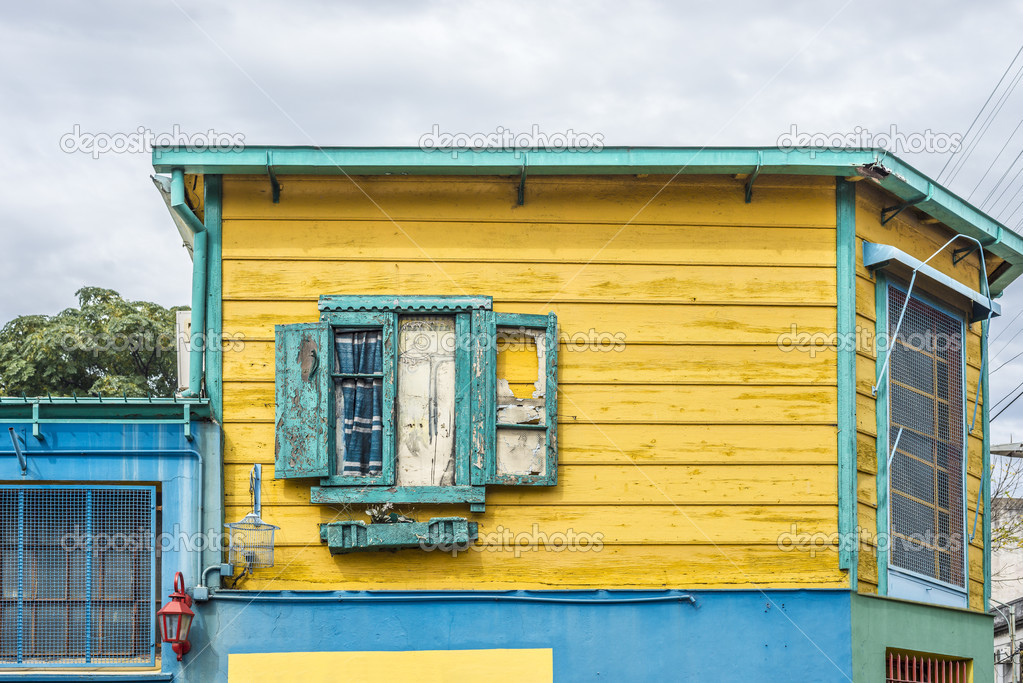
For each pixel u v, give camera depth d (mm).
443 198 8586
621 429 8320
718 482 8281
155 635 7871
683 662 7926
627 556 8133
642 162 8352
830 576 8211
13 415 7973
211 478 8000
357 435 8211
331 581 7996
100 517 8008
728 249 8609
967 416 9883
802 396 8445
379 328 8328
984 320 10258
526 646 7879
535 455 8203
